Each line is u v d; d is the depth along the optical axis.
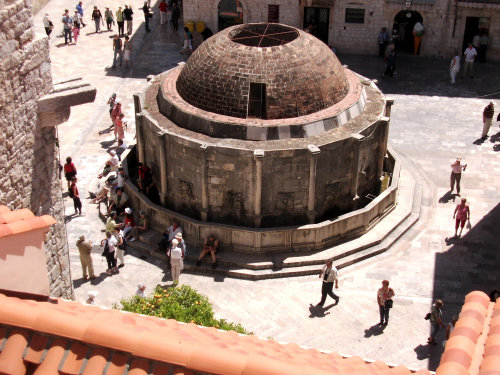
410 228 30.64
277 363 9.73
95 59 49.34
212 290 26.61
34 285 13.43
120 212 31.00
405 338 24.11
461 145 37.91
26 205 16.77
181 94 30.33
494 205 32.28
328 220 28.28
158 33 54.12
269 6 50.25
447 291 26.61
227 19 51.66
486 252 28.97
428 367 22.78
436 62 48.81
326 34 50.97
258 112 28.81
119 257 27.92
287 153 26.84
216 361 9.74
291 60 28.48
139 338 10.08
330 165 28.09
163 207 29.72
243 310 25.50
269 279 27.38
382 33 48.72
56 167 18.34
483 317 11.20
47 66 17.00
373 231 29.67
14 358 10.16
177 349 9.95
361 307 25.69
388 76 46.44
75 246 29.42
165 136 28.34
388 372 11.83
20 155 16.17
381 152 30.59
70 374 9.97
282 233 27.75
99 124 40.31
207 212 28.55
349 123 29.20
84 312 12.42
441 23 48.28
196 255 28.08
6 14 14.76
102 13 57.97
